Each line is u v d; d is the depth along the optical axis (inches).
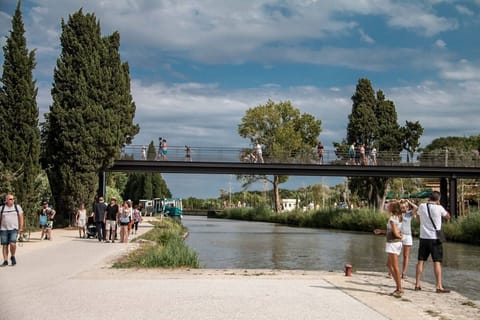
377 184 2591.0
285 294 458.0
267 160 1861.5
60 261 696.4
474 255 1210.0
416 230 1840.6
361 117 2608.3
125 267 648.4
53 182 1571.1
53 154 1569.9
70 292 455.2
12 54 1267.2
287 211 3159.5
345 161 1910.7
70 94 1565.0
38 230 1358.3
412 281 579.5
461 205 2421.3
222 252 1229.7
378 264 1013.2
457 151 2458.2
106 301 413.4
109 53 1690.5
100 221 1042.1
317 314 375.6
